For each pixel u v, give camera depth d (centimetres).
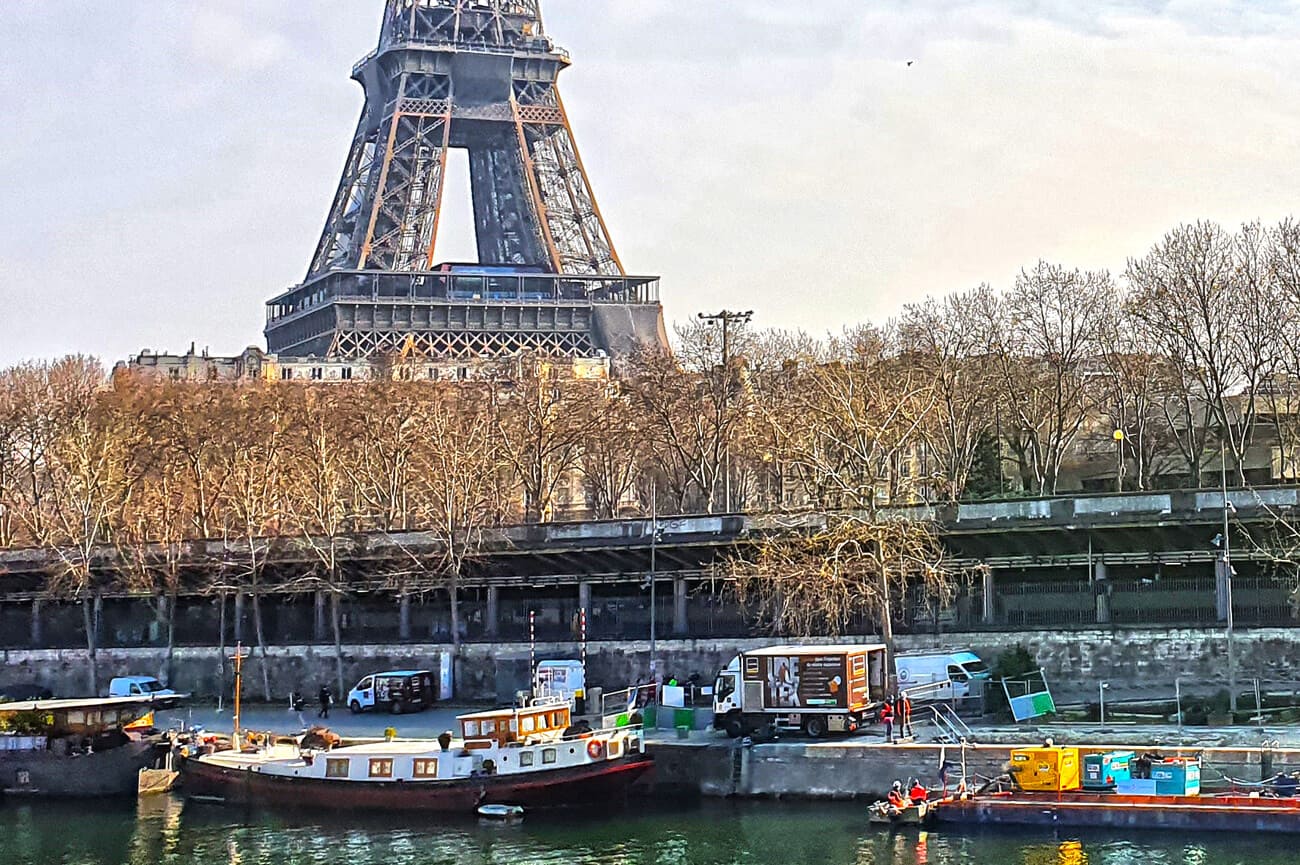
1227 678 9738
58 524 16662
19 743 10131
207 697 12975
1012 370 15300
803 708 9288
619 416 17338
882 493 12188
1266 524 10156
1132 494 10438
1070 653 10112
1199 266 14862
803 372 16038
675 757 9156
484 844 8400
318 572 12925
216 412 17975
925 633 10538
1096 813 7944
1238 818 7731
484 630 12812
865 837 8038
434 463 15862
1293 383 15488
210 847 8600
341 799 9275
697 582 11956
